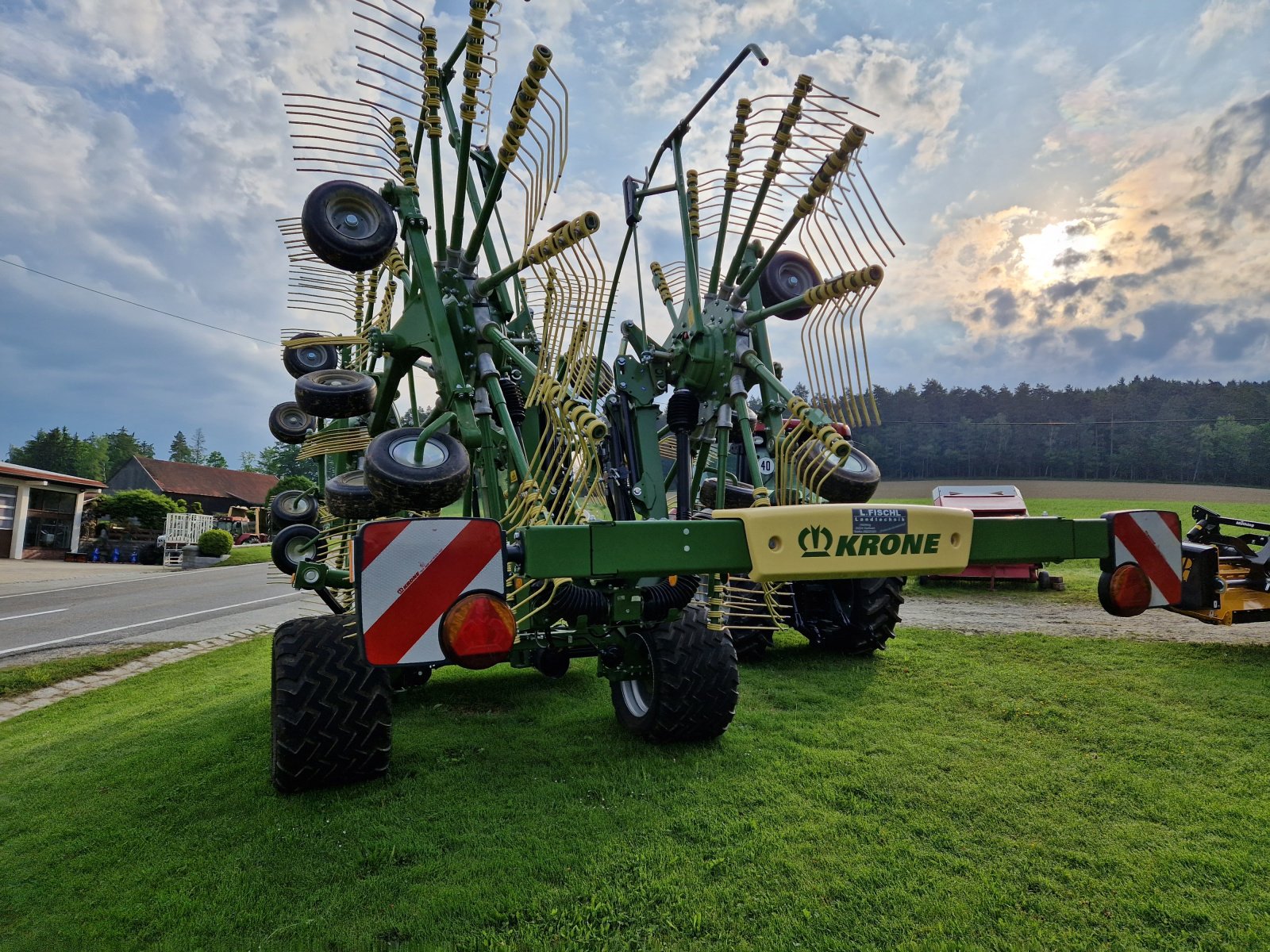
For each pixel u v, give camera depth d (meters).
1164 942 1.95
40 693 6.16
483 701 4.60
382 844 2.59
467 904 2.20
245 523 42.34
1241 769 3.12
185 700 5.04
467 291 3.37
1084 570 12.77
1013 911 2.11
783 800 2.91
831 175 2.85
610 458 3.96
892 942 1.98
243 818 2.86
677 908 2.16
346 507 3.34
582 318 2.84
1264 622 6.25
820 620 5.87
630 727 3.83
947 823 2.68
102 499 32.50
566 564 2.11
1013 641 5.95
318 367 5.22
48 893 2.36
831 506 2.25
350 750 3.02
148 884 2.39
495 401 3.20
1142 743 3.47
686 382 3.68
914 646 5.95
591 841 2.59
